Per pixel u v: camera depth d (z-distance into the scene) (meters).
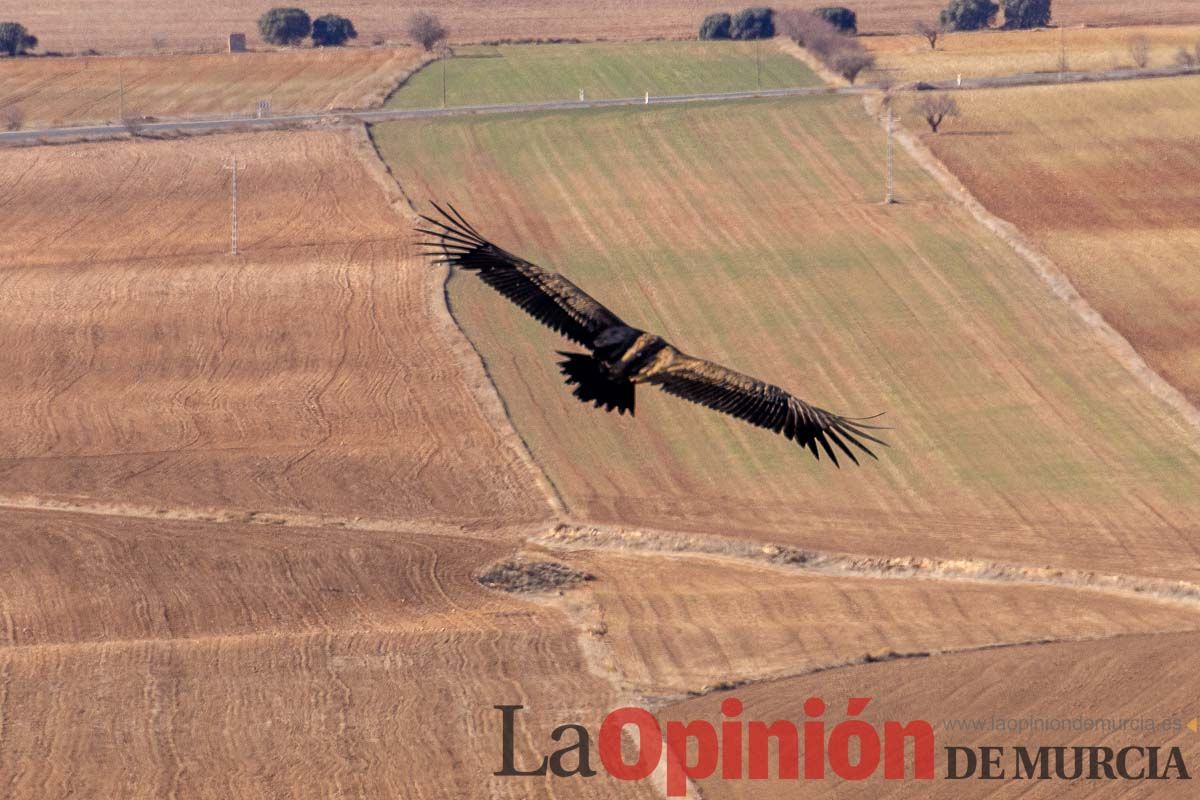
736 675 121.44
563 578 150.62
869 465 177.88
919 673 120.50
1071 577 151.88
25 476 174.00
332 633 127.94
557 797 97.12
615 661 124.62
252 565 149.12
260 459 179.62
